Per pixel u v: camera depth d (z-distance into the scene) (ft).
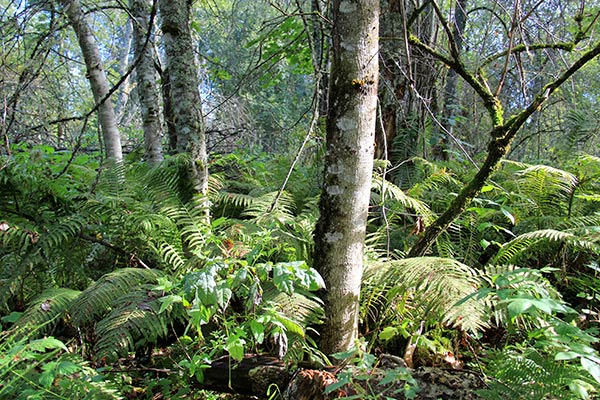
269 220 9.53
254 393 7.36
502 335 8.42
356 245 7.23
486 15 18.24
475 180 8.73
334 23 7.02
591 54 8.03
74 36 18.99
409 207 10.98
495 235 11.19
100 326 7.35
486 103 9.27
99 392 6.37
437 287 6.82
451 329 8.29
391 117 13.19
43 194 10.44
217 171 20.06
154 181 10.96
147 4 17.71
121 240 10.77
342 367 7.05
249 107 22.39
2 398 5.75
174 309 7.75
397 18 13.06
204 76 22.07
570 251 9.98
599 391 5.85
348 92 6.93
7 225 9.12
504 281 5.46
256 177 18.39
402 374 5.91
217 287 6.36
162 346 9.34
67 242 9.98
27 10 12.44
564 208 11.31
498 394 5.94
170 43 10.95
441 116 16.75
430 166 12.16
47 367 5.56
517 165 12.89
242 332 6.55
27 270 9.62
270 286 7.93
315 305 7.16
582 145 15.44
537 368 5.82
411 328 8.21
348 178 7.06
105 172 11.37
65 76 16.61
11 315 8.38
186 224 10.17
